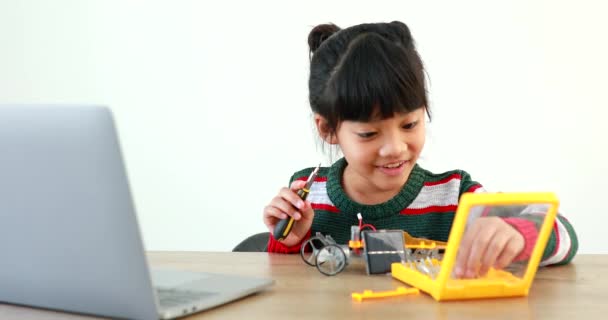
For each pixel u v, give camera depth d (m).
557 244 1.00
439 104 2.47
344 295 0.82
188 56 2.71
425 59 2.47
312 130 2.40
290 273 0.98
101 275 0.69
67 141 0.65
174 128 2.75
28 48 2.86
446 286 0.79
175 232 2.78
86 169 0.65
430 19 2.46
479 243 0.79
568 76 2.39
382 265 0.95
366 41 1.16
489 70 2.44
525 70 2.42
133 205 0.65
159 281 0.86
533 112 2.42
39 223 0.70
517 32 2.41
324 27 1.42
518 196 0.78
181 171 2.76
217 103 2.70
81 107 0.63
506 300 0.79
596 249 2.42
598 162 2.39
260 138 2.67
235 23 2.66
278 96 2.64
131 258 0.67
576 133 2.40
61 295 0.74
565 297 0.81
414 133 1.17
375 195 1.48
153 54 2.74
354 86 1.12
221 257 1.17
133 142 2.79
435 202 1.47
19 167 0.68
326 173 1.57
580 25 2.36
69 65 2.82
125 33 2.76
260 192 2.69
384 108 1.11
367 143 1.16
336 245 0.99
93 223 0.67
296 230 1.32
